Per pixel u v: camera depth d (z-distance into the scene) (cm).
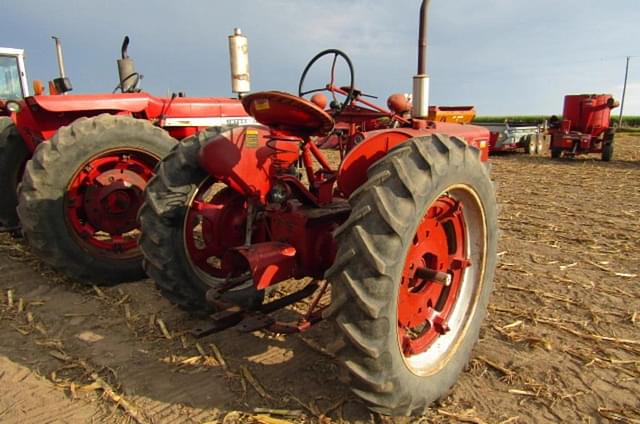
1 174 475
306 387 238
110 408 224
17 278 391
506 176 1030
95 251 377
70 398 232
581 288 366
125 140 386
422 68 316
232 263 256
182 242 291
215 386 240
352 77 295
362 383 189
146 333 297
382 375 189
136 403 226
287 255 238
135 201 398
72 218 373
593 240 495
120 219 393
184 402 227
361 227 184
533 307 333
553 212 641
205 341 284
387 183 190
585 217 609
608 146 1352
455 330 247
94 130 373
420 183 192
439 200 226
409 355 225
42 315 324
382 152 230
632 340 286
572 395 234
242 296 309
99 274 372
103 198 378
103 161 386
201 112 520
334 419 215
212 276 311
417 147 202
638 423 214
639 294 354
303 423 212
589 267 414
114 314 327
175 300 296
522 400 231
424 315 240
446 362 232
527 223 575
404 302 224
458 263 252
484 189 240
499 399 232
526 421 216
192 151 292
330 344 192
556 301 342
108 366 258
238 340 285
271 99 226
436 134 217
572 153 1434
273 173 267
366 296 181
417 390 206
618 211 648
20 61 916
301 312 318
